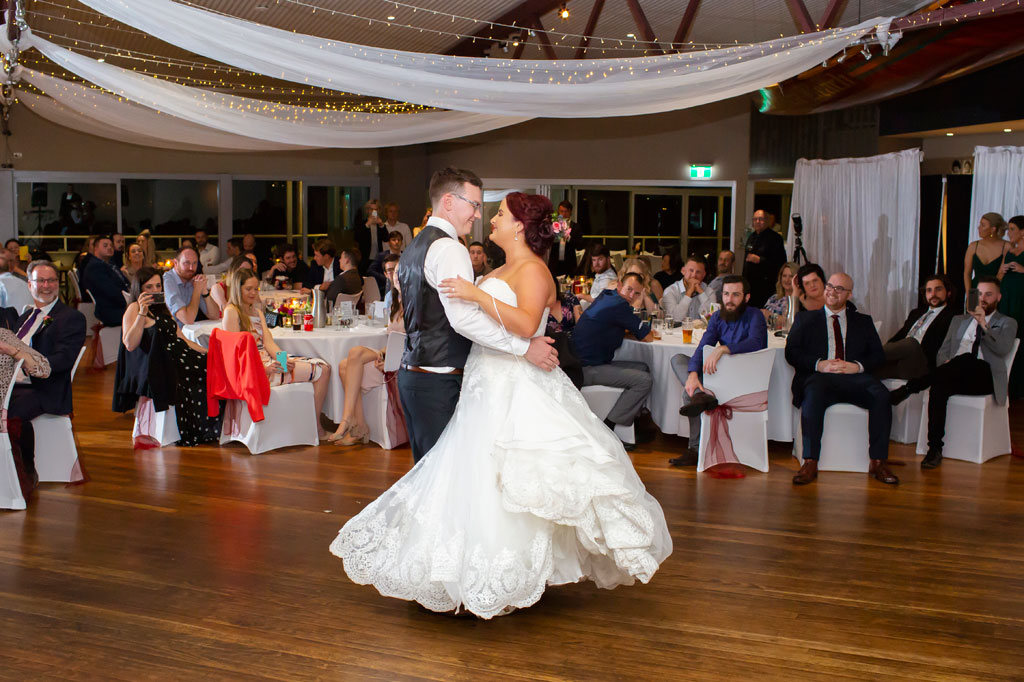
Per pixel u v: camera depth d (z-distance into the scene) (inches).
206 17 244.5
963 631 137.3
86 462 230.2
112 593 148.3
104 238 379.6
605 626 137.9
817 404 221.3
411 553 135.1
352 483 213.9
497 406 135.3
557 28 396.5
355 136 375.9
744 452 226.5
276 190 545.3
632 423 247.1
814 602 147.2
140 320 242.5
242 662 125.8
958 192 393.7
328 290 354.3
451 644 131.7
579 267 423.5
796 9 307.3
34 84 364.8
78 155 506.9
